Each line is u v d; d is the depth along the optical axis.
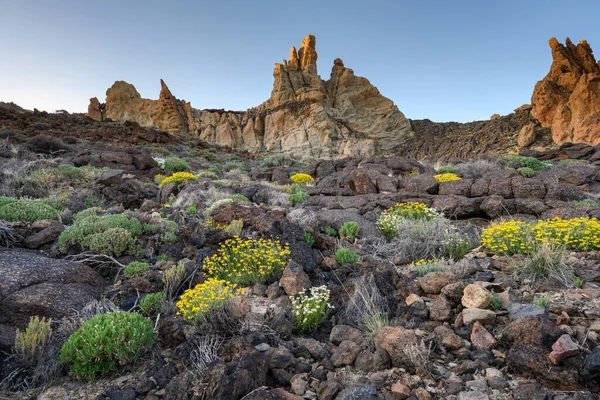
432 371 3.06
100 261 5.73
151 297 4.50
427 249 6.61
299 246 5.95
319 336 3.92
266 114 76.25
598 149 24.47
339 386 2.86
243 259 5.30
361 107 81.81
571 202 9.66
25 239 6.38
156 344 3.78
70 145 23.61
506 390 2.75
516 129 61.72
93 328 3.43
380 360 3.19
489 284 4.39
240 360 2.98
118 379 3.27
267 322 3.84
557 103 56.81
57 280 4.84
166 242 6.79
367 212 10.02
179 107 80.69
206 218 8.75
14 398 3.12
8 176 11.17
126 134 36.47
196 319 3.74
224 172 23.69
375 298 4.25
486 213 9.30
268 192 11.98
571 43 60.78
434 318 3.91
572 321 3.42
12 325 4.06
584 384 2.67
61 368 3.43
